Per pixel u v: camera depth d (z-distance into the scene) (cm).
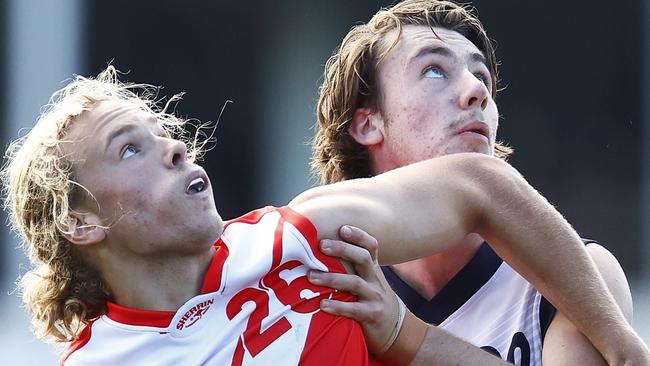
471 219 902
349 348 805
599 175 3428
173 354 783
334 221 837
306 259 812
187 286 802
